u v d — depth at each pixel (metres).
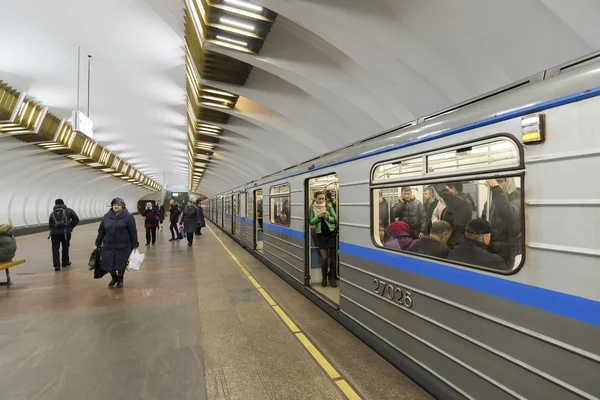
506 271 2.18
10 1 5.65
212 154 17.34
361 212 3.96
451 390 2.59
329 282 6.16
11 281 6.93
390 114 5.59
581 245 1.76
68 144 15.44
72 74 8.88
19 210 18.78
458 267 2.55
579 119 1.80
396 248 3.34
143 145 20.55
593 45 2.75
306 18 4.10
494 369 2.24
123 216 6.23
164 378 3.04
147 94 10.60
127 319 4.59
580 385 1.75
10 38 6.95
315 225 5.91
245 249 11.70
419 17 3.85
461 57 3.94
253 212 10.39
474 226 2.45
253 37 5.04
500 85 3.71
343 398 2.76
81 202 29.61
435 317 2.78
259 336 4.03
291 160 10.89
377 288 3.62
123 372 3.15
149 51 7.57
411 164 3.12
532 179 2.03
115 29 6.58
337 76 5.61
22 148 15.19
